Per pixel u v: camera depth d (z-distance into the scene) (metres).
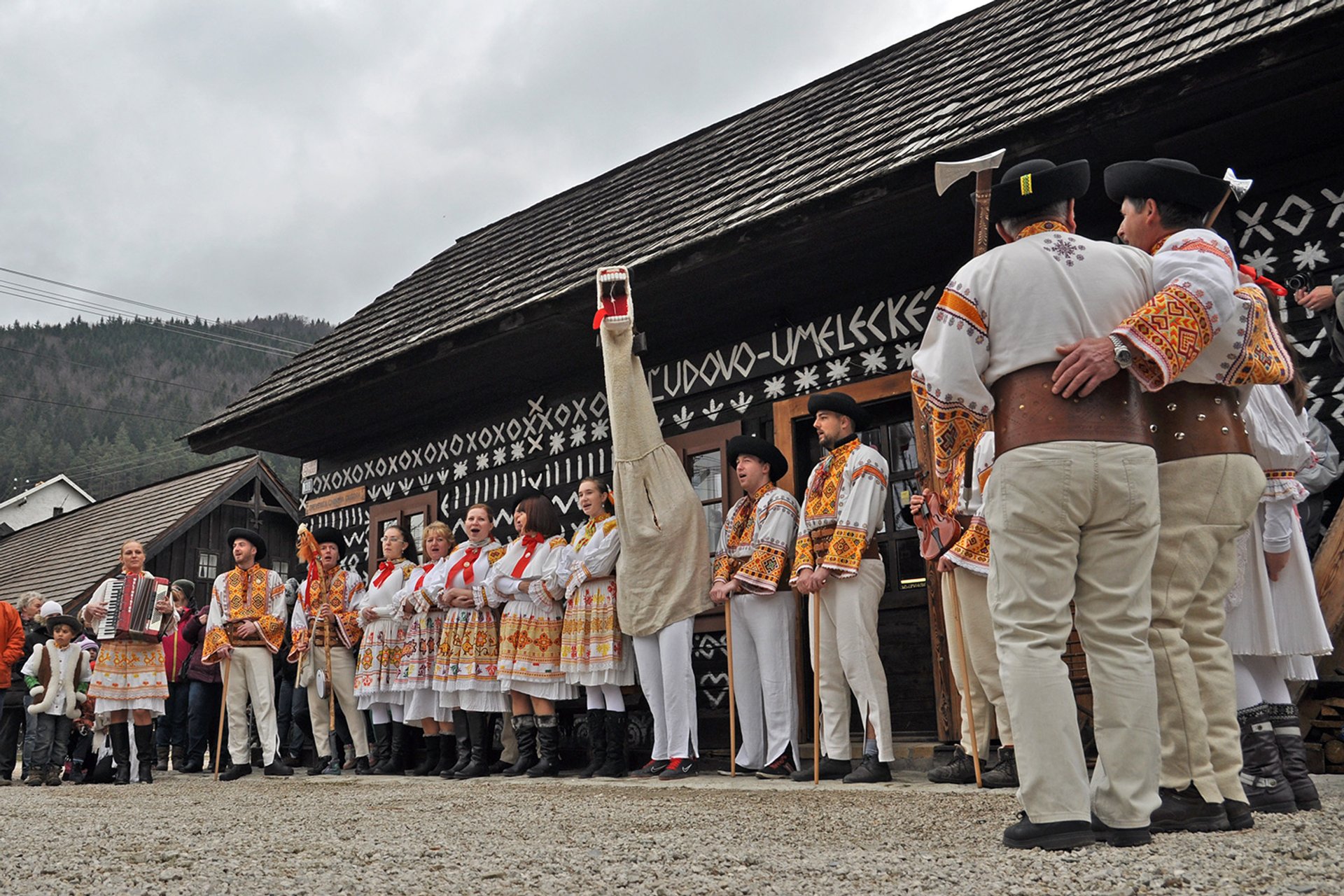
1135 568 2.61
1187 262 2.72
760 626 5.86
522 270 9.09
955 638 4.98
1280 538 3.36
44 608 9.66
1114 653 2.60
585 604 6.39
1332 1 4.51
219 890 2.46
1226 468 2.89
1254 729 3.23
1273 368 3.01
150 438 113.31
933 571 5.81
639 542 6.18
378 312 10.85
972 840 2.90
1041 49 6.41
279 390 10.22
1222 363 2.89
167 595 7.86
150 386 146.62
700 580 6.21
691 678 6.12
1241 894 1.98
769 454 6.15
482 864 2.75
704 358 7.48
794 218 6.08
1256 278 3.66
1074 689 4.82
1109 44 5.75
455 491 9.28
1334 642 4.35
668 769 5.96
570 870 2.62
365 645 7.79
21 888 2.59
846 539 5.26
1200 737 2.82
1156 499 2.63
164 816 4.52
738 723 6.73
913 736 6.23
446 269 10.79
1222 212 5.35
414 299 10.41
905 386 6.30
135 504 22.73
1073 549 2.62
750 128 8.84
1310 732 4.51
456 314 8.91
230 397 144.62
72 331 165.50
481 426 9.16
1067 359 2.58
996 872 2.30
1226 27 5.00
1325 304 4.10
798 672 6.43
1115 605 2.61
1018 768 2.62
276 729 7.93
